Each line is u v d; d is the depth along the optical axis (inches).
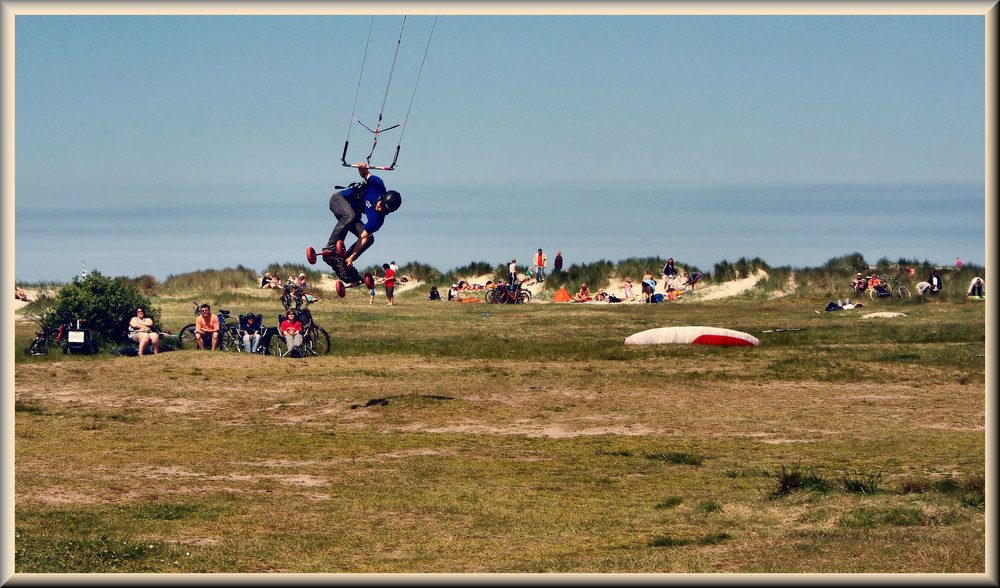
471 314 2770.7
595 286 3646.7
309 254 1124.5
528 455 990.4
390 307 3016.7
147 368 1579.7
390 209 1134.4
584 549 654.5
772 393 1364.4
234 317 2427.4
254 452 999.0
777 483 845.2
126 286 1886.1
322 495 814.5
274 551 648.4
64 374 1517.0
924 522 697.0
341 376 1519.4
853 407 1261.1
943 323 2341.3
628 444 1047.0
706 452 1001.5
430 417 1195.3
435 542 674.2
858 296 3149.6
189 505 767.1
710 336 1915.6
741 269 3491.6
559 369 1588.3
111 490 810.2
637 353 1791.3
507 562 619.2
